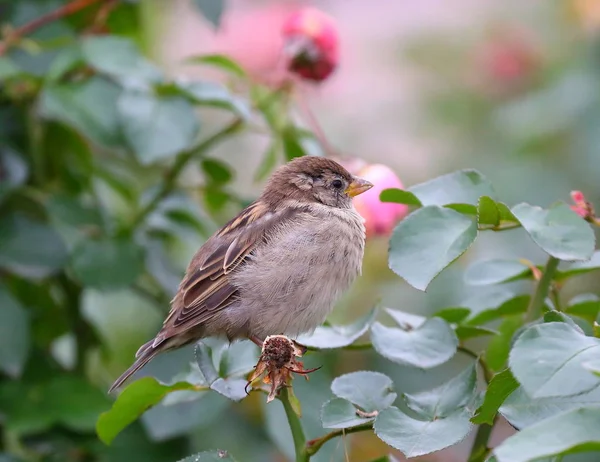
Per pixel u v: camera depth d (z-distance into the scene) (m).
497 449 4.01
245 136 13.73
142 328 11.15
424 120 13.77
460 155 13.27
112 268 8.69
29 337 8.66
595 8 13.05
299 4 14.69
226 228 8.18
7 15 9.63
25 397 8.51
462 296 11.03
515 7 14.06
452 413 5.39
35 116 9.41
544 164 12.08
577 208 6.23
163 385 5.98
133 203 9.93
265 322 7.85
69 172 9.94
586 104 11.82
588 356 4.36
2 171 9.04
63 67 8.62
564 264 9.84
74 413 8.43
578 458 8.36
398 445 5.15
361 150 13.78
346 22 15.95
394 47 14.79
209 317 7.82
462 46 14.16
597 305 6.75
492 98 13.73
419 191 6.20
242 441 9.20
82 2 9.28
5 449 9.14
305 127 9.29
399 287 11.45
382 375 5.96
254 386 6.13
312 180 8.39
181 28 14.33
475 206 5.82
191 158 9.22
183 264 10.80
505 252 11.74
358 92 14.59
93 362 10.85
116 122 8.59
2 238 8.77
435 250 5.61
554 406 4.91
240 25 13.74
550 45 13.70
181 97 8.56
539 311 6.41
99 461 8.81
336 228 8.02
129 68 8.58
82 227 8.97
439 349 6.17
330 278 7.95
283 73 9.20
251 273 7.81
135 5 10.55
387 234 8.59
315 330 6.96
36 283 9.62
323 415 5.62
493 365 7.00
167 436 7.96
